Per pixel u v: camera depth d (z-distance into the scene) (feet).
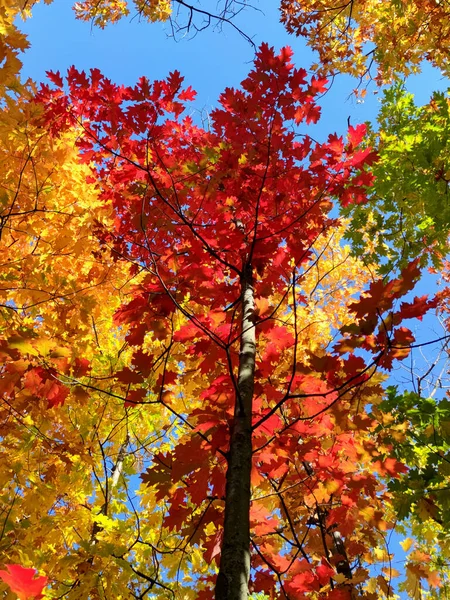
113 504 12.82
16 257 10.92
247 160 8.86
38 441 10.84
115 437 13.35
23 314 10.68
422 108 14.49
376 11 16.51
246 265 8.82
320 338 14.29
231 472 5.98
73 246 10.39
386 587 10.61
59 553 11.37
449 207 11.76
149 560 11.52
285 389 9.11
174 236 9.83
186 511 7.82
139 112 8.73
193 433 7.82
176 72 8.53
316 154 8.63
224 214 9.56
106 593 9.31
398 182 13.01
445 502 7.88
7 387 8.45
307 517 11.43
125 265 11.84
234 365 8.67
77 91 8.88
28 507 10.62
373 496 8.97
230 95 8.36
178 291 8.95
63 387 9.01
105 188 10.00
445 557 11.66
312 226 9.84
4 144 9.48
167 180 9.20
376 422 8.46
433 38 14.66
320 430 8.38
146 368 7.96
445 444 8.07
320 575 8.63
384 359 6.66
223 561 5.08
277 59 8.02
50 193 10.53
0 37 8.18
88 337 11.95
